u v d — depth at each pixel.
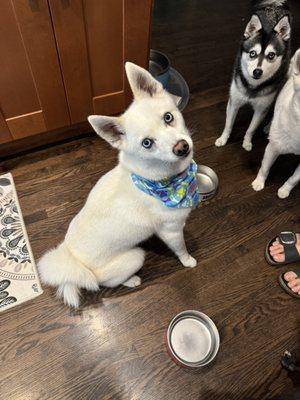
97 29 1.59
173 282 1.66
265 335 1.52
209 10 3.16
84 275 1.28
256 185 1.97
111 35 1.65
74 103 1.89
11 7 1.32
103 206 1.23
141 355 1.46
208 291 1.64
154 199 1.21
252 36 1.63
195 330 1.50
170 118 1.07
